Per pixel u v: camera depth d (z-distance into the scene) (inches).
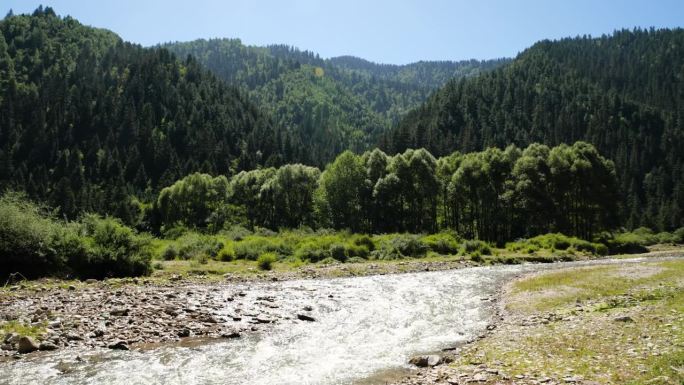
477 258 1946.4
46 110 6555.1
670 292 872.3
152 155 6220.5
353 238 2160.4
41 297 898.7
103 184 5565.9
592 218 3245.6
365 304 995.3
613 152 6368.1
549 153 3454.7
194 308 874.1
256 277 1360.7
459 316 881.5
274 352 644.7
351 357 621.6
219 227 3850.9
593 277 1165.7
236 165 6466.5
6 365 564.1
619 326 624.1
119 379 527.8
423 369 557.6
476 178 3272.6
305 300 1023.0
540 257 2036.2
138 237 1371.8
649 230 4345.5
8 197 1237.7
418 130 6407.5
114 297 912.3
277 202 4224.9
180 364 585.9
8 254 1117.7
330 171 3678.6
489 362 529.0
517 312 874.1
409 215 3607.3
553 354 530.6
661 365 437.4
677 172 5880.9
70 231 1280.8
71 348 635.5
